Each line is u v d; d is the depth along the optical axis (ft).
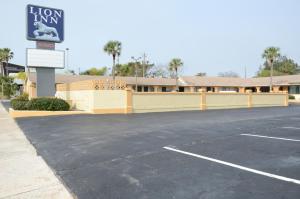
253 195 15.69
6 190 18.22
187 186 17.48
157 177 19.48
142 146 29.91
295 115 65.62
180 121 53.98
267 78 195.00
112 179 19.57
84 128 45.55
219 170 20.45
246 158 23.54
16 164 24.52
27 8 79.30
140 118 61.00
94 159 25.27
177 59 195.00
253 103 104.42
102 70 259.19
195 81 190.60
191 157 24.43
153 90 177.99
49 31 82.23
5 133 42.75
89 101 74.23
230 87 198.59
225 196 15.69
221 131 39.14
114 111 73.82
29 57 80.59
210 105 91.71
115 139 34.76
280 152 25.43
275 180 17.94
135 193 16.80
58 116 65.92
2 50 229.45
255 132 37.65
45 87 83.25
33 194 17.48
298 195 15.44
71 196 17.06
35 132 42.96
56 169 22.75
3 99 194.29
